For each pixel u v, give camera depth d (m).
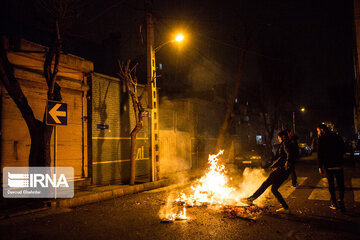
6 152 8.81
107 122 12.73
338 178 6.70
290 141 6.87
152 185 12.07
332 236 5.04
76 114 11.40
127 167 13.81
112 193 10.01
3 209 7.66
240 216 6.46
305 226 5.66
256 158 18.02
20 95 8.12
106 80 12.84
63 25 8.75
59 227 5.98
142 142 15.11
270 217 6.39
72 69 11.32
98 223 6.27
